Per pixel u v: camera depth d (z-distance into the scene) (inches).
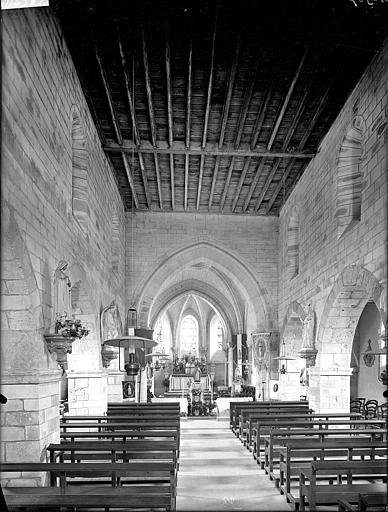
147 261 820.0
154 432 392.5
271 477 381.4
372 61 410.6
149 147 583.2
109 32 375.9
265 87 467.5
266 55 405.4
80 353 541.6
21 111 271.7
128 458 319.0
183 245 826.8
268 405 621.9
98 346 539.8
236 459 462.6
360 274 436.5
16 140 261.6
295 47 392.8
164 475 297.3
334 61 413.4
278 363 811.4
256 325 878.4
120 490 249.6
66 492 250.7
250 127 557.3
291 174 679.1
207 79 458.3
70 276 404.2
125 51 401.1
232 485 367.9
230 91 453.4
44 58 324.2
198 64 432.1
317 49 394.6
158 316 1128.2
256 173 668.7
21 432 297.7
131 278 816.9
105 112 510.0
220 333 1423.5
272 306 826.8
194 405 980.6
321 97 472.7
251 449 497.7
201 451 505.4
